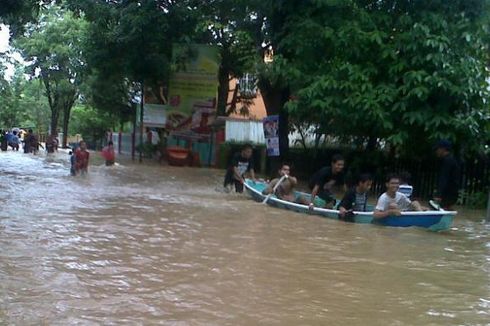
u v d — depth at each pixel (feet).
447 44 45.14
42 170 62.28
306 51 50.34
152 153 92.22
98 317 14.33
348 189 33.73
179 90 81.76
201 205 36.65
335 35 48.26
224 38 83.66
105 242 23.07
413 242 27.27
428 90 43.80
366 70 46.96
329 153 62.28
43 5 66.74
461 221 36.91
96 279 17.70
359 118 46.70
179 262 20.42
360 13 48.93
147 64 78.59
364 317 15.49
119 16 72.74
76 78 124.77
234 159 46.32
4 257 19.71
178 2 70.28
